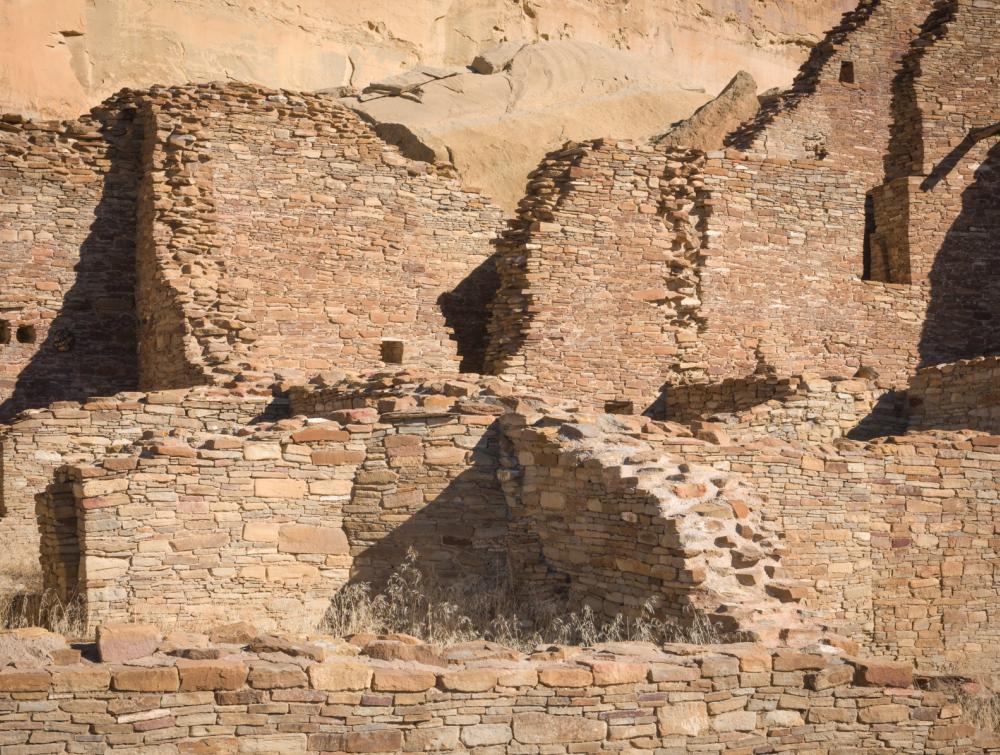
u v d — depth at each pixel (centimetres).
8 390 1956
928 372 1567
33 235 1992
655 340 2017
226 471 1028
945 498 1238
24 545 1330
